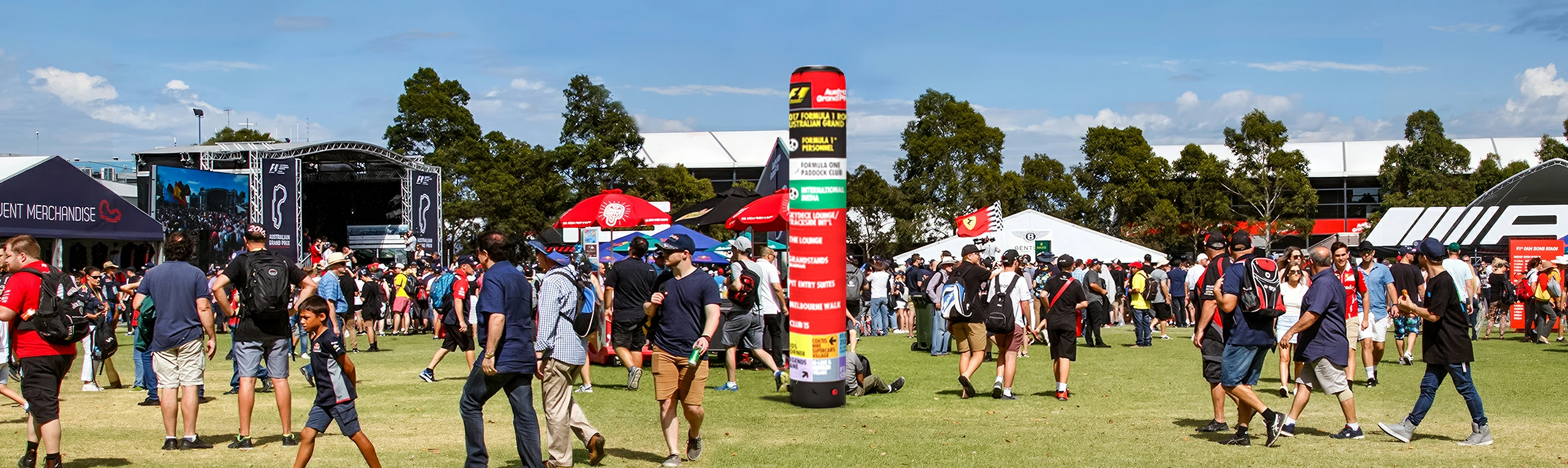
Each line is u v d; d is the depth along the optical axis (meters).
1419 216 42.44
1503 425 8.50
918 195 50.88
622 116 49.09
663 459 7.24
